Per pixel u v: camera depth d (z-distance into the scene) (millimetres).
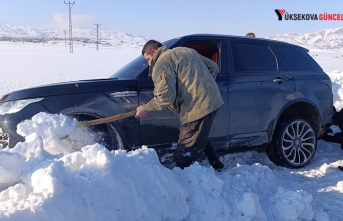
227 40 4441
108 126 3613
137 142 3715
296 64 4910
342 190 3805
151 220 2430
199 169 2963
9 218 1841
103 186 2295
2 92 12805
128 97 3658
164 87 3186
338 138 5480
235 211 2789
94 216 2156
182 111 3434
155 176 2600
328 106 5098
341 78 10172
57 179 2074
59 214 1992
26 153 2648
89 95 3514
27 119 3330
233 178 3244
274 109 4500
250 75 4387
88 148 2580
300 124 4707
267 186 3469
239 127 4281
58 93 3449
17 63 34094
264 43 4738
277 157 4613
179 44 4148
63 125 3148
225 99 4145
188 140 3467
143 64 4102
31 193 2121
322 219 3105
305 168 4680
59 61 39812
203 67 3395
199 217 2684
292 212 2947
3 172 2277
